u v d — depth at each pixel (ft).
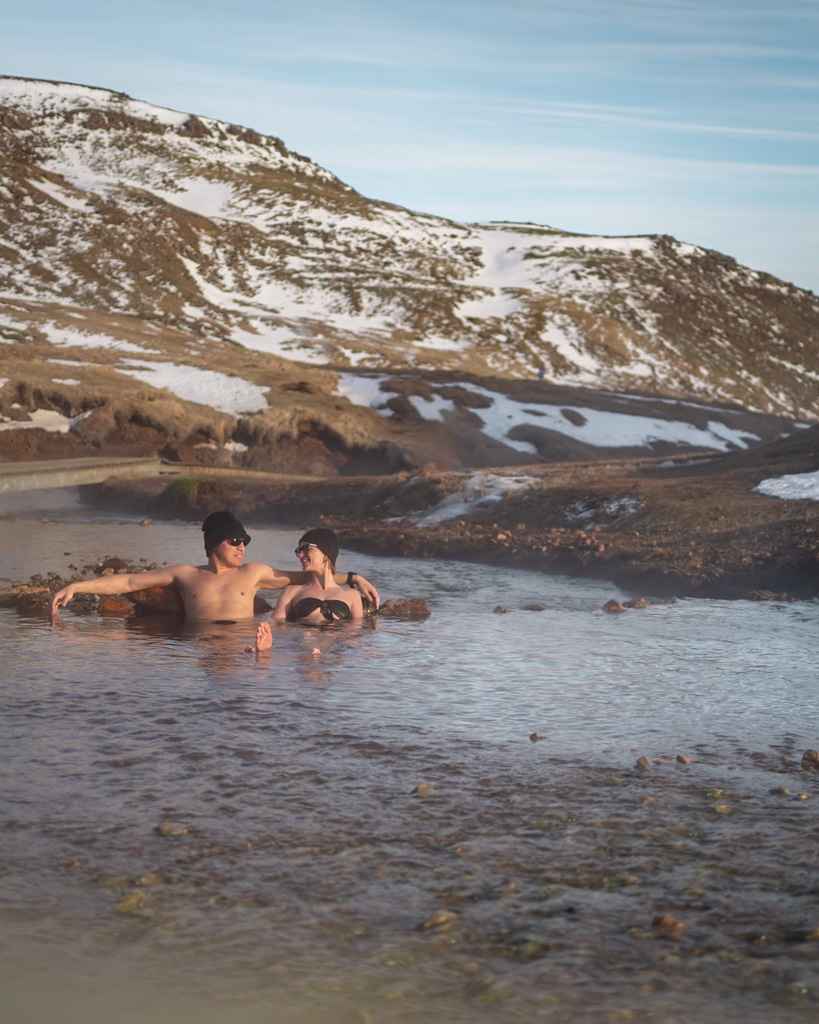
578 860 10.27
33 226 481.87
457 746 14.39
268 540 55.42
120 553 44.01
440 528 54.54
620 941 8.52
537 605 30.40
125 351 218.18
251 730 14.97
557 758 13.92
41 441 150.71
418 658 21.30
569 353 450.71
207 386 189.88
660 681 19.44
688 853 10.48
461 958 8.19
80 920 8.71
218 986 7.65
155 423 158.61
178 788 12.21
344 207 625.41
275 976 7.82
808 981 7.85
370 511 70.69
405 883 9.64
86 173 614.34
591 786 12.69
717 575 35.91
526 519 56.34
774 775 13.33
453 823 11.28
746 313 560.61
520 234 640.58
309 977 7.82
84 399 160.04
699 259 628.69
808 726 16.03
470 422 199.93
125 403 159.02
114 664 19.71
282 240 560.61
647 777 13.09
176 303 429.79
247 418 168.25
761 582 35.04
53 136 653.30
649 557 39.55
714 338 513.45
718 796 12.36
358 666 20.21
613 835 10.98
